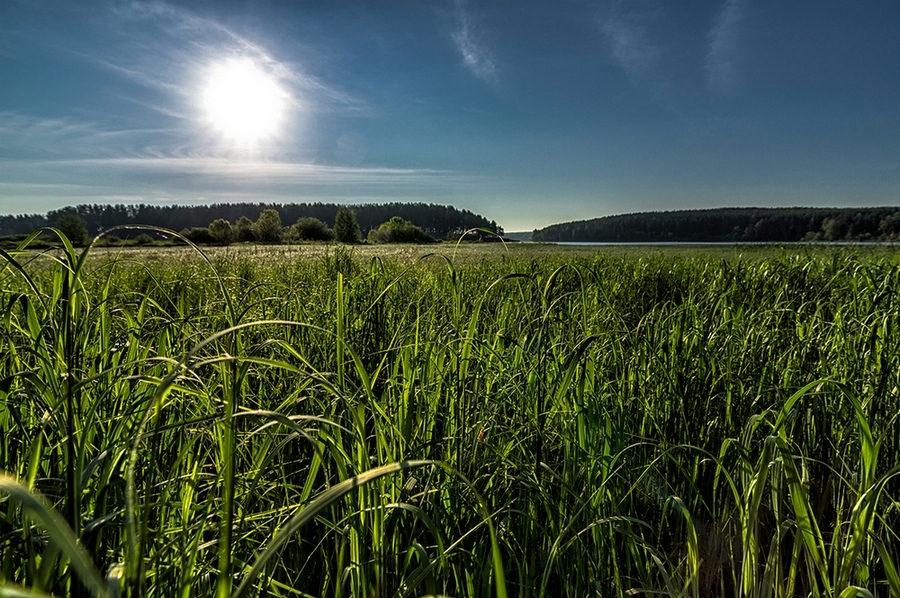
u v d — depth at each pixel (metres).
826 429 2.46
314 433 1.74
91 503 1.43
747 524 1.63
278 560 1.56
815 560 1.43
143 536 1.02
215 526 1.51
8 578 1.12
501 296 3.95
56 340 1.57
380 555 1.33
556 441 2.25
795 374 2.67
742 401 2.52
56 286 1.70
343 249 9.53
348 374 2.46
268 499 1.79
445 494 1.75
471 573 1.62
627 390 2.51
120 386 1.73
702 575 2.05
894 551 1.96
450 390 1.96
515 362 2.40
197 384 1.86
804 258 6.10
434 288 3.46
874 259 5.36
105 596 0.55
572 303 3.61
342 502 1.62
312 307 3.30
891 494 2.14
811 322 3.12
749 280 4.82
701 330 2.83
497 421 2.00
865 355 2.58
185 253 11.41
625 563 1.93
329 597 1.74
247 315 2.97
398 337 2.39
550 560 1.45
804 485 1.76
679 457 2.28
